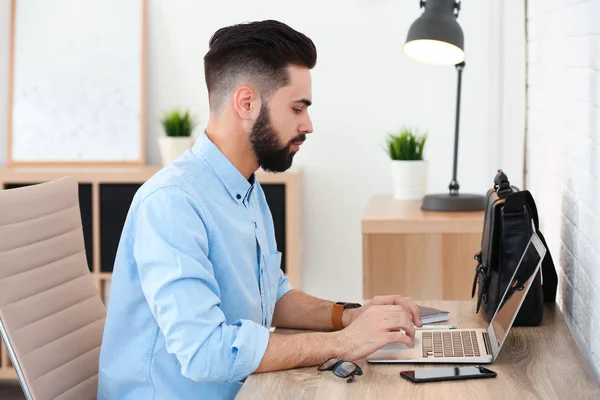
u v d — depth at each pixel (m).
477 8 3.75
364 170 3.94
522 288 1.75
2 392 3.88
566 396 1.53
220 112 1.86
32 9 4.02
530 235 1.99
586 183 2.09
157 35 3.99
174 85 4.01
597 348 1.94
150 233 1.72
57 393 1.93
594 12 1.99
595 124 1.97
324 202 3.98
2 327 1.85
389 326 1.75
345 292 4.02
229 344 1.66
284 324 2.12
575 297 2.25
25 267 1.93
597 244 1.94
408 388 1.59
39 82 4.03
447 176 3.86
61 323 2.00
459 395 1.54
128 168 3.88
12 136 4.04
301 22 3.90
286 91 1.81
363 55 3.88
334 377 1.65
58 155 4.02
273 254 2.11
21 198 1.96
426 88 3.85
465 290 3.01
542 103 3.06
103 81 4.00
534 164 3.32
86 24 4.00
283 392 1.57
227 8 3.94
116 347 1.84
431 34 2.99
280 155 1.87
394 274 3.04
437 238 3.01
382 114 3.90
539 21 3.17
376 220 3.03
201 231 1.76
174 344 1.66
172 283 1.67
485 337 1.89
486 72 3.78
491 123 3.80
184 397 1.81
